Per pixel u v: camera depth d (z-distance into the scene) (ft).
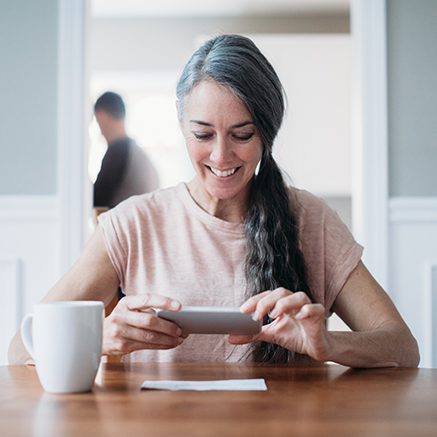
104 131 9.73
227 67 3.74
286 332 3.29
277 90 4.05
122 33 15.94
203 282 4.32
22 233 7.22
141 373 3.07
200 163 4.04
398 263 7.32
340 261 4.42
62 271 7.14
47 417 2.13
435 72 7.48
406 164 7.43
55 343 2.51
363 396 2.50
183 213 4.50
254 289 4.18
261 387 2.65
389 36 7.48
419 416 2.15
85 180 7.42
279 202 4.38
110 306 4.49
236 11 15.61
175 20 15.96
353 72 7.88
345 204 15.26
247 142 3.93
